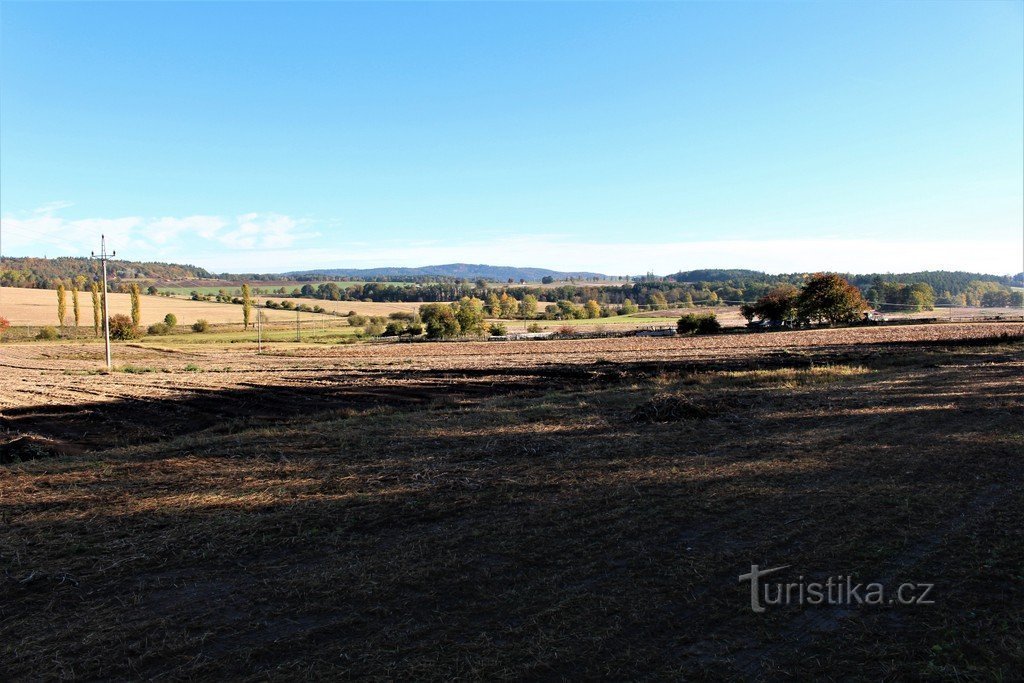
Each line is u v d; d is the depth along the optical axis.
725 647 4.60
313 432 14.02
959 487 8.24
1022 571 5.67
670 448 11.25
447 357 45.38
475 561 6.31
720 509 7.70
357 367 39.06
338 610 5.33
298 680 4.30
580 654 4.53
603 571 5.99
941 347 37.09
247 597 5.64
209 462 11.21
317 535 7.21
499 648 4.63
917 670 4.24
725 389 20.36
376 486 9.22
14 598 5.73
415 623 5.07
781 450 10.80
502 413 16.38
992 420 12.80
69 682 4.34
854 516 7.29
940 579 5.60
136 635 4.98
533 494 8.59
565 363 37.38
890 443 11.03
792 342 48.62
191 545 6.98
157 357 53.50
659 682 4.19
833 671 4.26
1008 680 4.07
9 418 20.92
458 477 9.60
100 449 15.72
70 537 7.33
